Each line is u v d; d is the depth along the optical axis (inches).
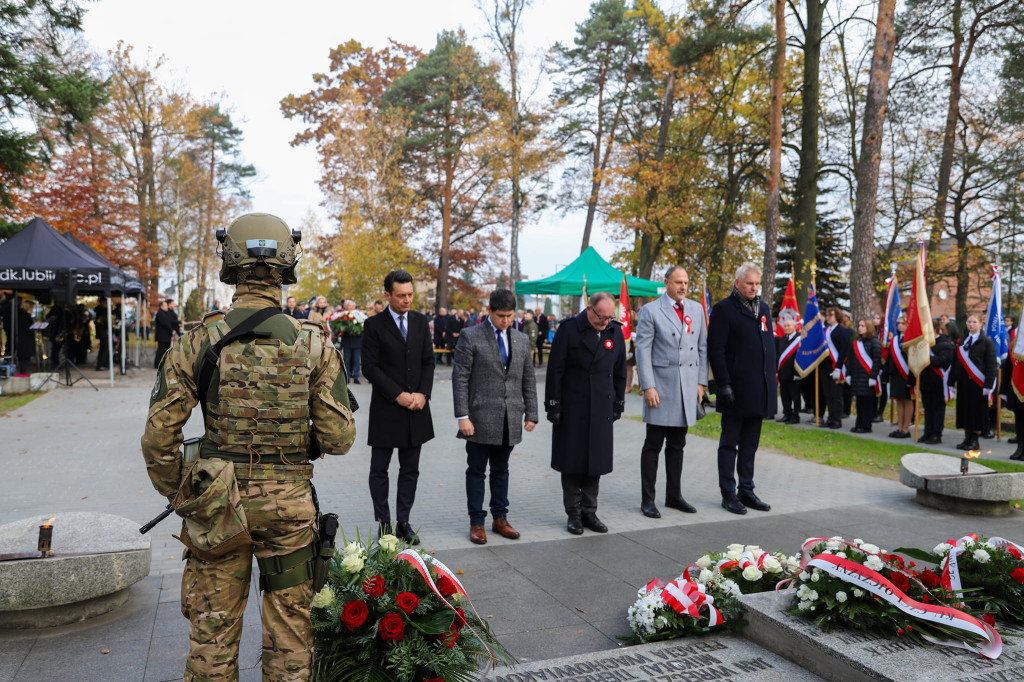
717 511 245.1
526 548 200.2
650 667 120.7
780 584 142.5
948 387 416.2
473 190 1534.2
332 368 91.7
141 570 151.6
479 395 206.2
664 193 1024.9
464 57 1374.3
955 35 933.8
